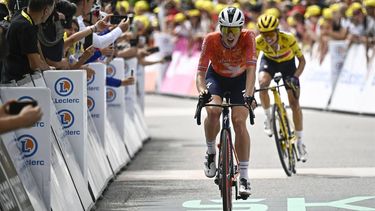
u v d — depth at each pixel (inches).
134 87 1366.9
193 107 2176.4
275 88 1054.4
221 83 858.1
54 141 759.1
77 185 800.3
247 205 855.7
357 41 1918.1
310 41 2074.3
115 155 1093.1
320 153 1253.7
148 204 869.2
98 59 1122.0
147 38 1902.1
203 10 2447.1
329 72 1996.8
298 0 2202.3
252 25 2116.1
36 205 660.7
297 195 908.0
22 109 480.7
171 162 1193.4
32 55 782.5
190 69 2556.6
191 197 907.4
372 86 1865.2
